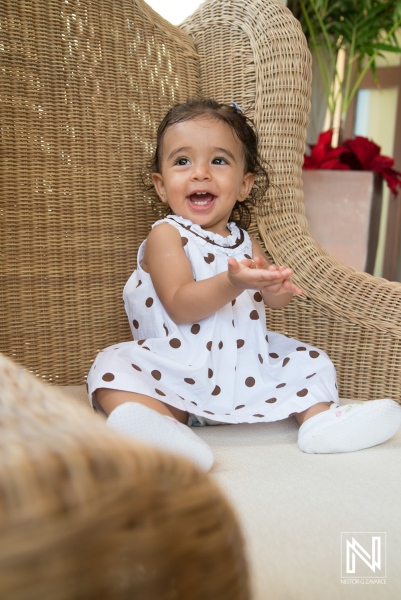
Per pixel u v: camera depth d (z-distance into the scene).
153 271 1.21
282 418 1.04
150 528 0.28
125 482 0.28
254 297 1.24
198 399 1.10
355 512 0.70
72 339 1.25
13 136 1.17
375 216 2.56
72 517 0.26
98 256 1.28
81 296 1.26
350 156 2.63
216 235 1.25
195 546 0.30
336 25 2.77
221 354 1.15
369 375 1.21
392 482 0.80
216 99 1.37
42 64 1.20
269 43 1.30
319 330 1.25
